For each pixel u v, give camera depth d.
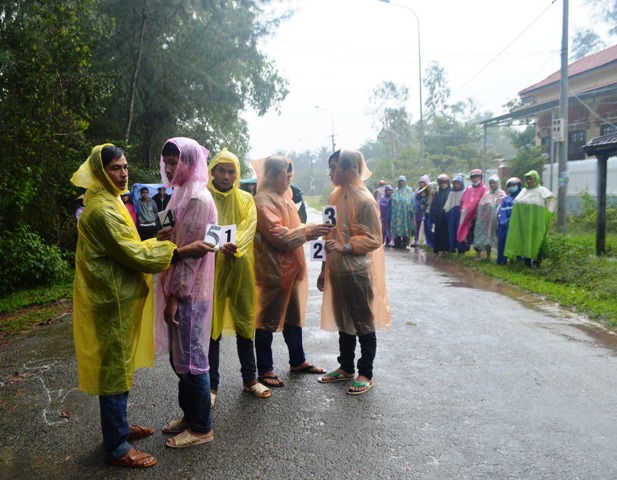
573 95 18.88
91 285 2.80
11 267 8.32
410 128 37.38
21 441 3.30
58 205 10.66
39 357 5.06
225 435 3.30
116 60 14.66
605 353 4.69
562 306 6.55
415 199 14.02
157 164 18.34
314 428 3.37
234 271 3.71
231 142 20.67
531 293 7.39
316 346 5.16
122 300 2.83
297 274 4.20
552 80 23.30
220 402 3.81
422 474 2.81
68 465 2.99
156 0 14.62
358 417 3.51
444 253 11.94
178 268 3.00
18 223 8.99
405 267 10.27
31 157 8.46
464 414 3.52
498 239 9.70
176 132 18.02
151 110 16.31
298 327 4.36
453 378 4.18
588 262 8.17
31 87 8.00
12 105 7.84
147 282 3.04
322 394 3.93
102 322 2.81
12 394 4.12
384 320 4.21
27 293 8.10
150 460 2.96
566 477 2.76
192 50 16.23
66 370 4.65
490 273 8.92
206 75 16.33
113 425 2.90
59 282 9.01
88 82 9.27
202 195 3.08
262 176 4.17
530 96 24.73
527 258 9.08
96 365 2.82
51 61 8.27
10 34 8.05
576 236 11.57
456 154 30.36
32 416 3.69
